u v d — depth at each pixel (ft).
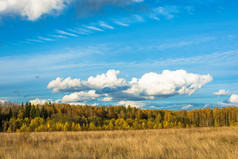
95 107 556.10
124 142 46.47
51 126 227.40
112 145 43.57
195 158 27.61
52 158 29.07
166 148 37.06
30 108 428.15
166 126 293.23
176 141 44.55
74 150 36.52
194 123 395.14
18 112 416.26
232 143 41.16
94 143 48.70
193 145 38.63
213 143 37.37
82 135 78.07
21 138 56.59
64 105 536.83
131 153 32.65
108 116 480.23
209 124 375.86
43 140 59.93
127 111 510.99
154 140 48.19
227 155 27.45
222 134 53.06
